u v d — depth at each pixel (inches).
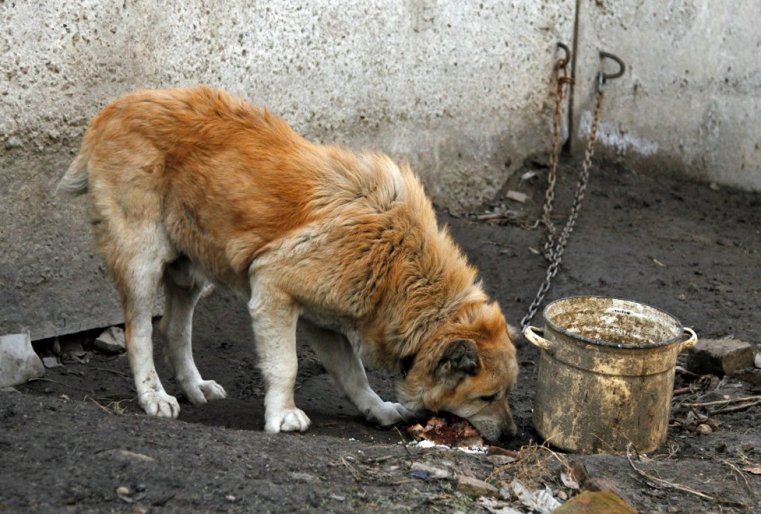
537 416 173.3
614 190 231.5
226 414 178.4
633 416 168.9
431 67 216.8
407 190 173.9
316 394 185.8
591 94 234.7
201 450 160.2
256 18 199.0
